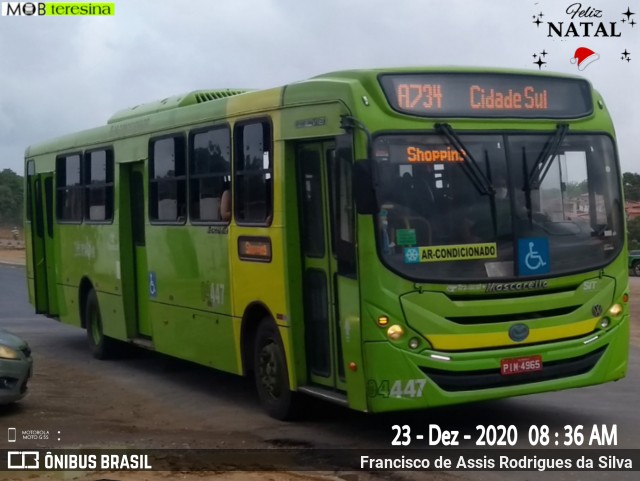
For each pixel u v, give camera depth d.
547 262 9.70
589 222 10.04
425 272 9.25
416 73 9.52
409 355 9.16
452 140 9.48
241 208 11.37
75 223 16.72
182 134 12.88
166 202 13.40
